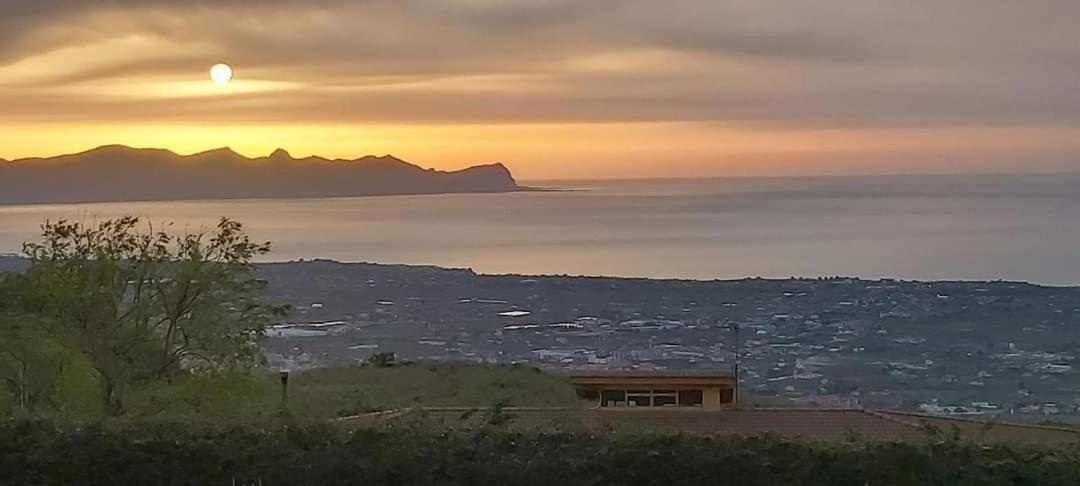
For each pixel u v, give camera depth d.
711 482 10.80
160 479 11.12
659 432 11.37
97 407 17.25
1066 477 10.55
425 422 11.91
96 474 11.17
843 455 10.77
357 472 10.96
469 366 30.55
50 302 17.42
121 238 18.11
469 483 10.88
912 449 10.78
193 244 18.27
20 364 17.20
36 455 11.23
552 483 10.85
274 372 19.22
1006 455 10.84
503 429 11.49
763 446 10.97
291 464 11.05
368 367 29.72
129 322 17.88
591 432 11.40
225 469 11.12
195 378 17.47
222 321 18.19
